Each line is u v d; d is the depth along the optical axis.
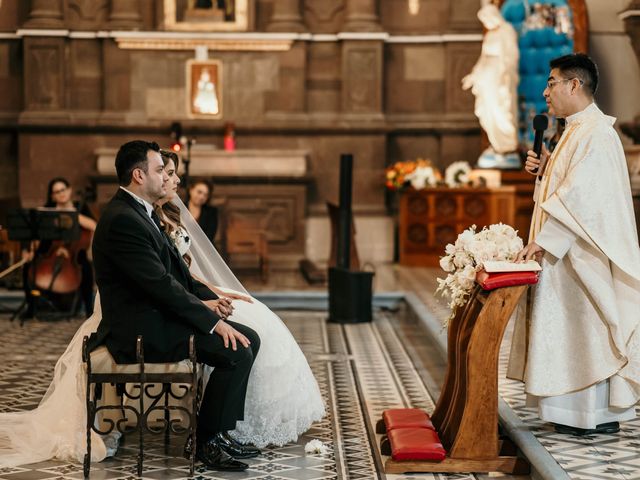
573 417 5.39
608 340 5.32
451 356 5.76
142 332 5.12
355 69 14.93
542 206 5.36
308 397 5.86
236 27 14.84
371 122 14.88
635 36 14.61
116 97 14.81
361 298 10.57
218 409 5.25
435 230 14.09
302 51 14.92
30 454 5.48
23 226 9.95
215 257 6.37
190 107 14.48
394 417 5.79
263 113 14.96
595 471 4.74
